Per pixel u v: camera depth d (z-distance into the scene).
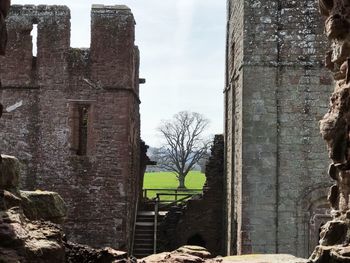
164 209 30.02
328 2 7.38
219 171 26.89
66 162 23.53
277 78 18.44
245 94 18.42
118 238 23.23
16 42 23.94
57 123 23.67
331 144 7.09
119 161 23.53
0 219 6.25
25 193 8.15
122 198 23.44
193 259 8.77
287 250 18.00
